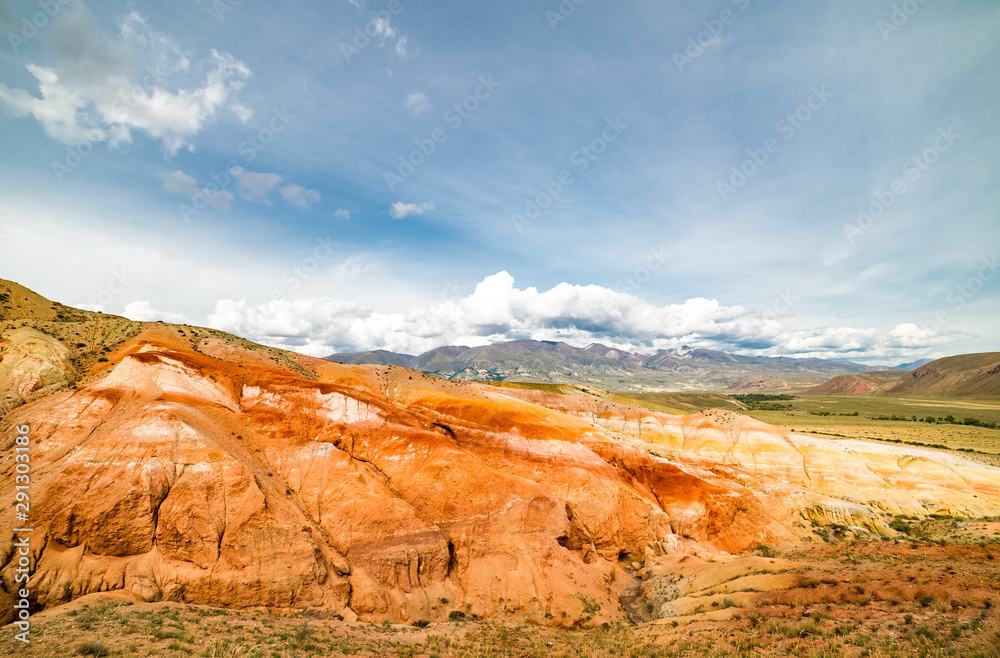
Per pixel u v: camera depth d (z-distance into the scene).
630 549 59.66
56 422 42.56
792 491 72.12
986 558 34.69
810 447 90.88
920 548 42.12
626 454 73.88
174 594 34.44
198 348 74.00
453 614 40.94
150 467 38.56
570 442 69.50
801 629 25.62
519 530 48.81
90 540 34.69
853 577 32.81
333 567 39.47
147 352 55.31
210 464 41.16
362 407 59.41
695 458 85.62
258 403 56.84
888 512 73.69
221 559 36.97
